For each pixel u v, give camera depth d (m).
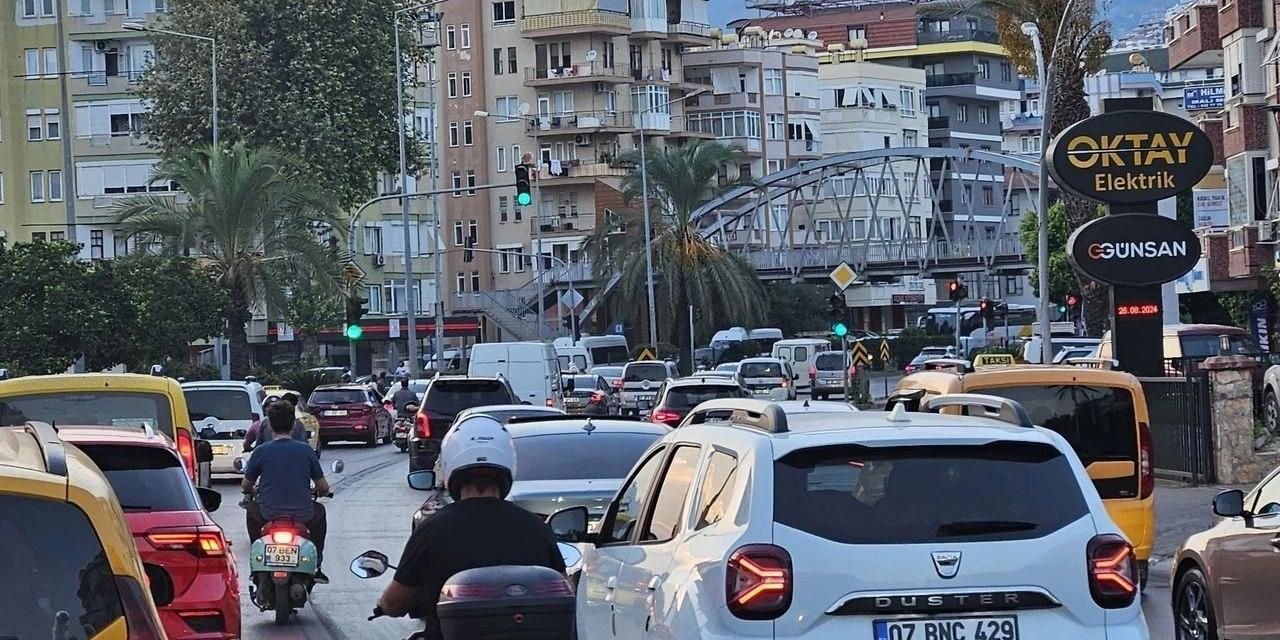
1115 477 17.02
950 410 16.53
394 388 59.19
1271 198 54.31
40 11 97.06
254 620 17.34
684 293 92.06
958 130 173.12
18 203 96.88
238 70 76.69
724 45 143.62
